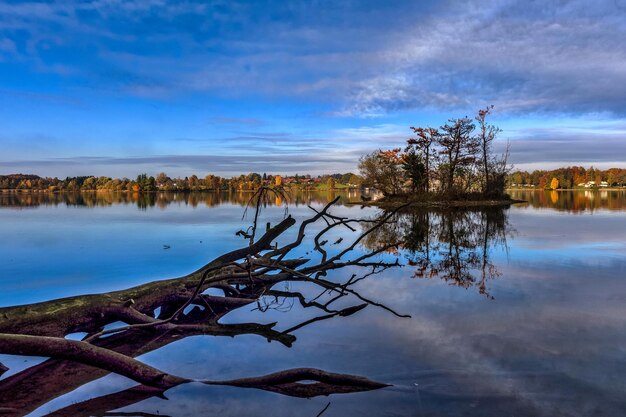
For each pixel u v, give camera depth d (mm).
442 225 21484
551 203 40781
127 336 6094
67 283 9188
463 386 4023
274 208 37469
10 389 4434
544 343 5062
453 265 10672
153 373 4434
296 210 34406
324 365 4688
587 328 5566
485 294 7531
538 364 4469
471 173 42688
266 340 5680
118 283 9211
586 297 7164
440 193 41156
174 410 3871
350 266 11156
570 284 8156
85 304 6039
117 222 23469
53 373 4828
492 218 24672
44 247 14312
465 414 3539
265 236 10047
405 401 3797
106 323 6238
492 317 6145
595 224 20328
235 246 14656
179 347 5539
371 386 4117
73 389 4418
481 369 4383
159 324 5891
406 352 4926
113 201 51125
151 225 21766
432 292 7863
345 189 101688
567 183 102875
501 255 11953
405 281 8984
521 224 20812
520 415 3502
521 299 7105
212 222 23531
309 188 99438
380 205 38344
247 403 3938
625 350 4809
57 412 3912
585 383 4027
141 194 79875
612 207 34062
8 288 8789
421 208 35406
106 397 4211
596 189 103250
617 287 7867
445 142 41438
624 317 6035
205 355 5211
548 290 7703
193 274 8203
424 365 4535
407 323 6035
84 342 4621
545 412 3533
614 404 3643
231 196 69375
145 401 4074
